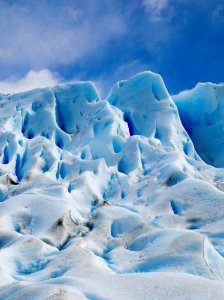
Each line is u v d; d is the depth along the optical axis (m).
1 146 24.16
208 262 8.37
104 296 5.73
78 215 14.02
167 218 13.34
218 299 5.23
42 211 13.29
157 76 31.31
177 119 28.23
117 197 17.75
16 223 12.65
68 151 25.36
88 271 7.56
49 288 5.72
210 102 30.95
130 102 30.83
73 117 29.97
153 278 6.35
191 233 9.54
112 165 21.92
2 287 6.92
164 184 17.12
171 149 22.78
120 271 8.73
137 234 11.38
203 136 29.84
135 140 23.05
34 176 20.17
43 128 28.06
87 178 18.09
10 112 29.75
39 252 9.91
